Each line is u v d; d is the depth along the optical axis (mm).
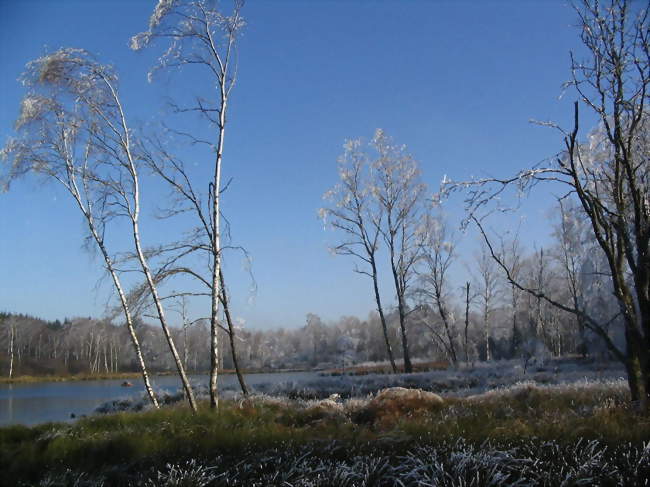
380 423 11086
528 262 41812
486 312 48531
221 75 15781
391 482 7117
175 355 15203
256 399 17250
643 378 8773
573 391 13727
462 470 6961
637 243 8586
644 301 8625
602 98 8523
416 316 44969
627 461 6816
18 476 8422
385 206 37562
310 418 12805
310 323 94375
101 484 7719
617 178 8805
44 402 32500
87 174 16375
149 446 9555
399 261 37594
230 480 7637
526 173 8633
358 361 69500
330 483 7133
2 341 85125
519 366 31484
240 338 19031
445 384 25688
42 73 15656
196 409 14062
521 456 7480
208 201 15898
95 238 16453
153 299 15766
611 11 8180
